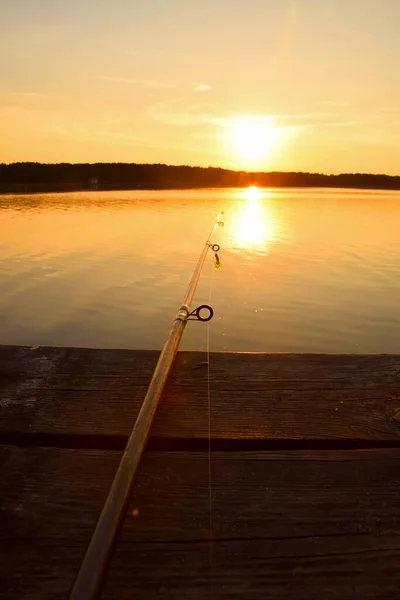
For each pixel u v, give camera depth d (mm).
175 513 1384
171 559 1237
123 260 11586
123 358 2271
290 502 1434
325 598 1148
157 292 8523
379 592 1163
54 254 12383
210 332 6484
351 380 2088
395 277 9844
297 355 2307
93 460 1605
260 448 1699
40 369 2172
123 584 1170
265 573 1205
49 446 1724
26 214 24625
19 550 1253
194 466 1585
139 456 1284
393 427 1781
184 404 1917
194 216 24484
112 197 44750
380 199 48719
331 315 7250
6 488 1471
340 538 1308
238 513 1389
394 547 1280
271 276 9930
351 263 11430
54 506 1399
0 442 1729
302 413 1865
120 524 1066
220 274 10062
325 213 28156
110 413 1852
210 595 1150
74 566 1209
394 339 6277
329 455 1650
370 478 1536
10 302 7863
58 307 7613
